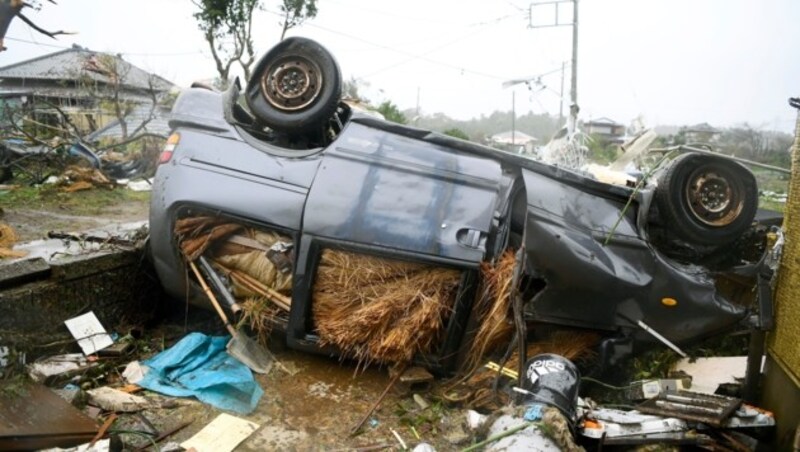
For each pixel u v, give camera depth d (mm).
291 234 3658
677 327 3602
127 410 3215
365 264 3604
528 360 3375
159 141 12398
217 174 3822
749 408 3219
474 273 3502
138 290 4414
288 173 3779
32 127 12969
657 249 3818
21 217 6609
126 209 7820
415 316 3508
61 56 25906
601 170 6266
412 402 3604
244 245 3820
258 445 3098
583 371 3701
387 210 3588
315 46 3891
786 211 3490
